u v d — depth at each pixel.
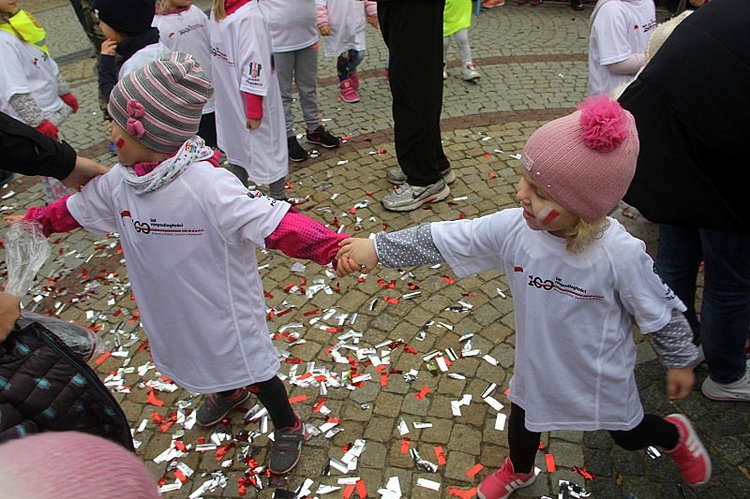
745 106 1.80
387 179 4.76
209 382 2.31
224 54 3.88
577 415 1.98
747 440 2.50
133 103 1.80
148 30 3.78
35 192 4.98
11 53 3.68
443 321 3.29
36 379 1.51
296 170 5.00
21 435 1.46
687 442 2.10
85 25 5.23
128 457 0.83
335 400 2.84
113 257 4.08
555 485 2.38
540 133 1.57
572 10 9.05
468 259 1.94
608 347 1.83
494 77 6.65
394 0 3.67
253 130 3.99
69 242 4.26
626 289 1.72
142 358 3.18
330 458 2.56
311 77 5.05
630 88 2.10
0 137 1.83
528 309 1.85
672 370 1.85
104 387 1.69
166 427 2.77
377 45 8.05
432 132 4.12
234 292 2.13
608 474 2.41
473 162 4.90
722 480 2.35
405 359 3.06
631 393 1.96
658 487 2.35
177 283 2.07
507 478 2.29
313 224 1.97
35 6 11.32
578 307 1.77
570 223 1.63
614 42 3.69
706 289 2.36
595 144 1.48
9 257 1.93
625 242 1.70
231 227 1.95
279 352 3.13
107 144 5.74
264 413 2.79
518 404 2.09
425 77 3.88
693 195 2.00
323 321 3.35
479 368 2.97
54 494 0.68
